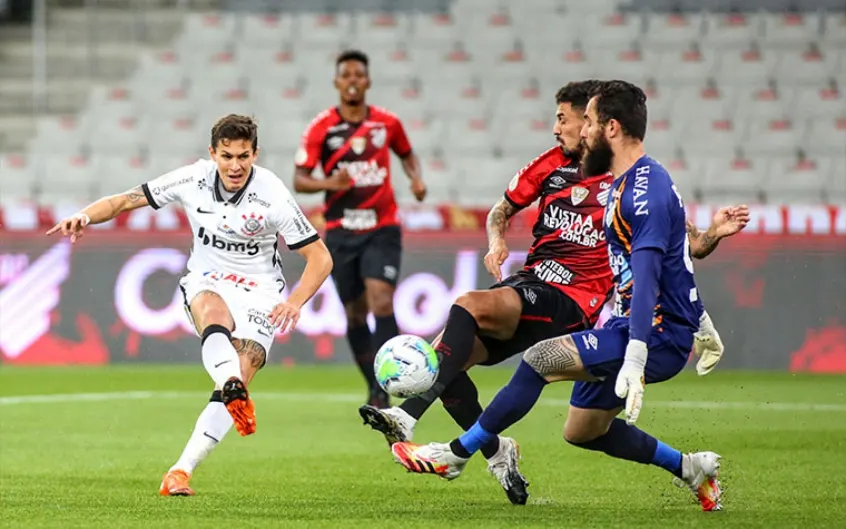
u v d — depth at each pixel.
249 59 71.81
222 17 74.12
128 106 70.25
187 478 20.75
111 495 20.83
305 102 68.88
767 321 49.34
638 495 21.38
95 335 51.31
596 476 23.88
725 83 69.00
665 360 17.98
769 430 31.39
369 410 18.30
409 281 50.06
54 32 74.19
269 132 66.44
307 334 51.12
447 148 65.94
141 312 51.22
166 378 46.44
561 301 20.61
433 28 72.75
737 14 72.56
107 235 51.62
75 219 20.33
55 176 65.50
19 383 44.50
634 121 18.02
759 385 43.88
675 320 18.02
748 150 65.62
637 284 17.20
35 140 69.06
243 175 20.28
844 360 48.78
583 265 20.84
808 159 63.78
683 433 30.81
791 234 49.50
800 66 69.50
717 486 19.39
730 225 19.42
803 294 49.22
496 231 21.56
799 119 66.94
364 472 24.45
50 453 27.45
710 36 71.25
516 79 69.69
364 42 72.50
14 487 21.98
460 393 20.53
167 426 32.84
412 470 18.58
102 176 65.44
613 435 19.14
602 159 18.25
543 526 17.23
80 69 73.19
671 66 69.56
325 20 73.62
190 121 68.88
